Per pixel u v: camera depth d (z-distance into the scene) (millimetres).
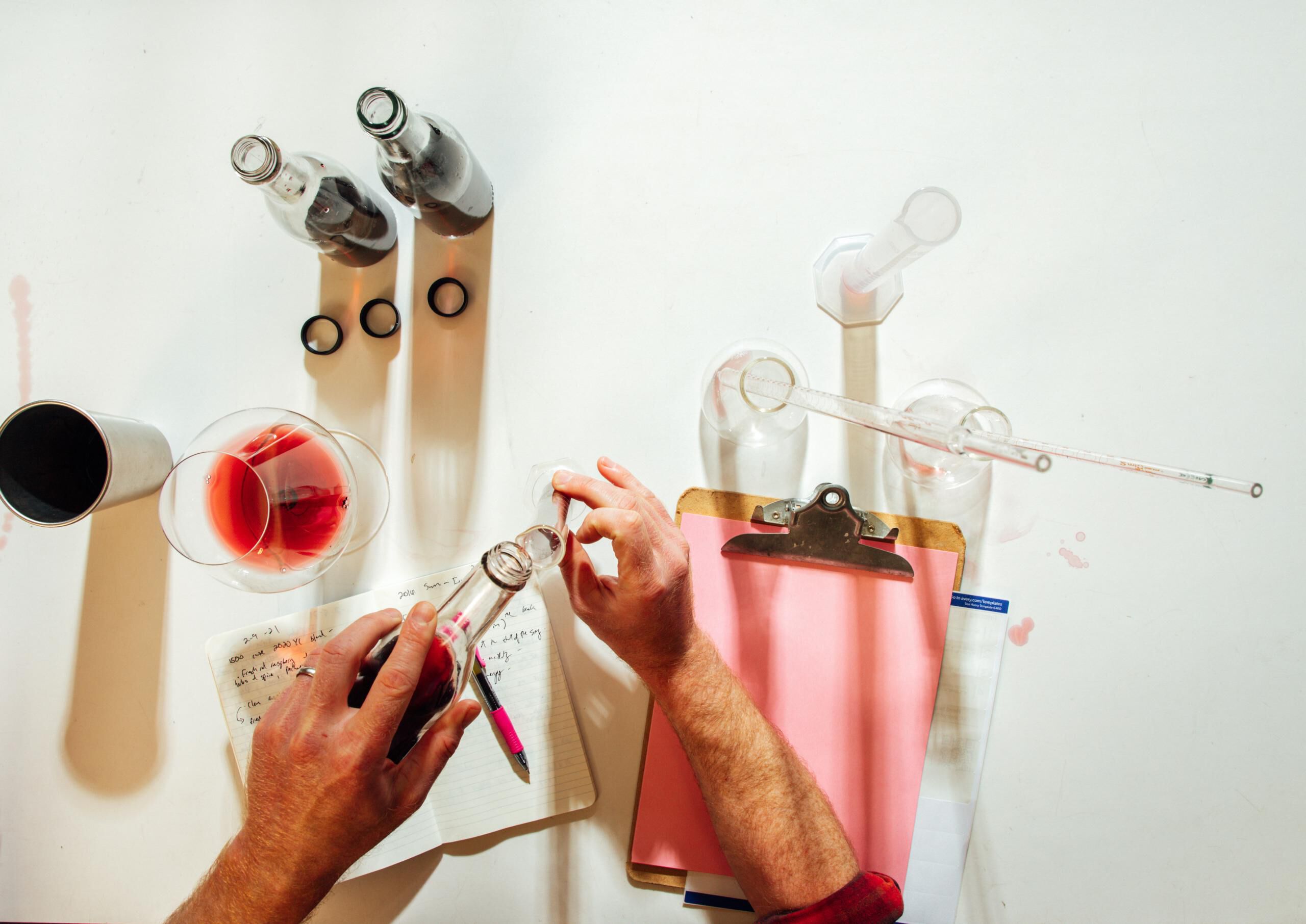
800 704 824
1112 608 839
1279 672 831
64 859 819
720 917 815
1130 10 855
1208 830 827
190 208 856
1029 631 840
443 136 708
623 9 860
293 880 602
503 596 595
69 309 852
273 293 851
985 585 842
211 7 864
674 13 860
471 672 814
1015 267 855
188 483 673
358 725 551
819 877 692
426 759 616
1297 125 850
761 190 857
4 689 829
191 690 827
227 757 824
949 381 821
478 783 817
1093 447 849
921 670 825
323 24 864
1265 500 837
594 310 853
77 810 821
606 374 850
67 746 825
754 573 831
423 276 850
